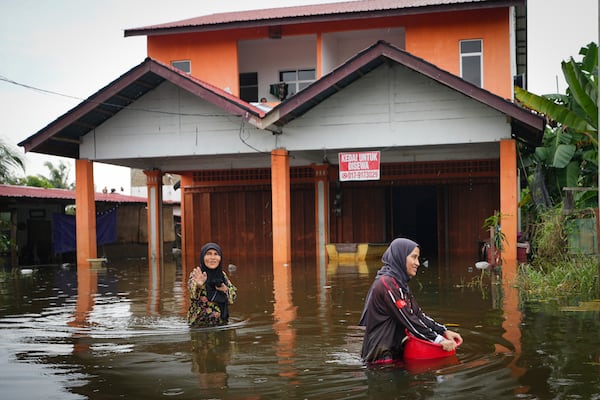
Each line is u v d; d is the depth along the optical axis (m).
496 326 6.75
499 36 18.28
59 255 21.05
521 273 11.59
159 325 7.45
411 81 15.69
